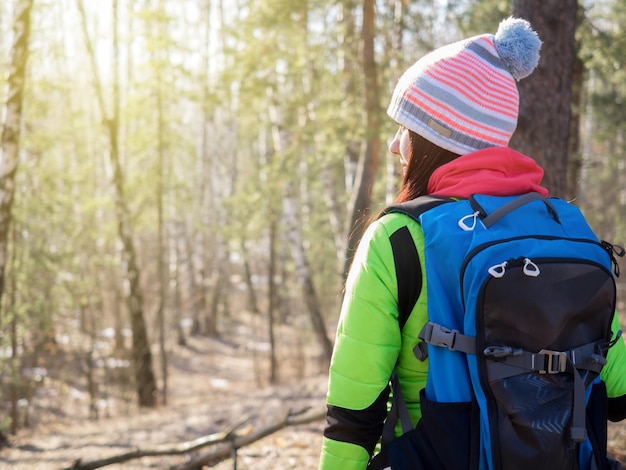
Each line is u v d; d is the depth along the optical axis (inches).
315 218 779.4
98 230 669.9
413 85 49.5
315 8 435.2
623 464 135.5
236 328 1006.4
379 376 45.2
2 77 349.4
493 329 42.1
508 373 41.6
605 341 44.9
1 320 396.8
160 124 604.7
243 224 735.1
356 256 47.7
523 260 42.4
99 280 667.4
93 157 762.8
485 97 48.3
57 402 557.3
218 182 918.4
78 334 666.2
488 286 41.9
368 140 328.8
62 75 605.0
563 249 44.3
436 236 44.4
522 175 49.1
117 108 507.8
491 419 41.6
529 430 40.5
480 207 45.7
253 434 172.9
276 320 962.1
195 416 283.7
